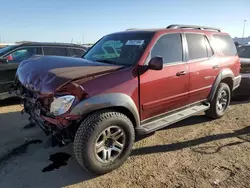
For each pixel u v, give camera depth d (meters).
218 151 3.75
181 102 4.13
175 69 3.80
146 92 3.36
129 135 3.20
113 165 3.13
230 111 5.85
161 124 3.68
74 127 2.90
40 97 2.91
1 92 5.55
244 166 3.32
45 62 3.57
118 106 3.04
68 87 2.70
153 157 3.54
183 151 3.74
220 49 4.99
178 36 4.03
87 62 3.52
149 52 3.46
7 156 3.48
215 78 4.80
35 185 2.86
